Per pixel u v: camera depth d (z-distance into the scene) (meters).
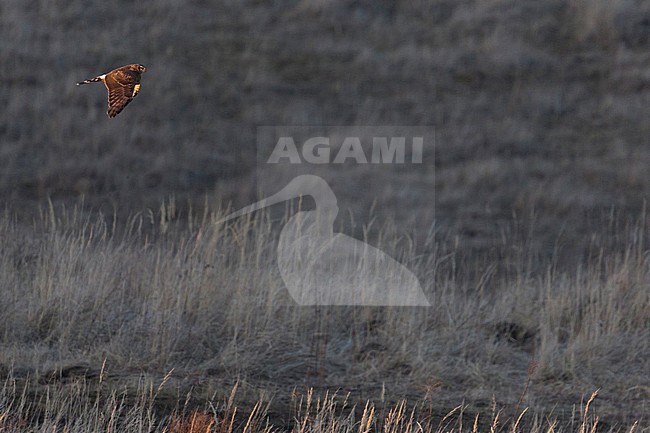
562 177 60.97
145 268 32.72
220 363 27.53
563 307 33.53
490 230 52.28
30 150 58.53
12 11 75.88
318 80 72.19
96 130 61.72
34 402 23.17
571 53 77.75
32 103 63.81
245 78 71.31
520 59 76.00
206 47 75.19
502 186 59.00
